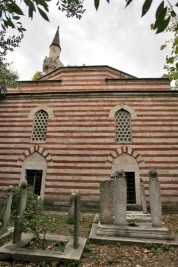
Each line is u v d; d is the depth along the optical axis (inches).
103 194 283.6
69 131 502.3
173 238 244.1
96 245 238.4
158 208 268.2
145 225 277.6
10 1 92.9
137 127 490.3
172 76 301.9
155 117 494.0
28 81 564.7
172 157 465.1
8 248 205.3
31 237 239.6
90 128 499.2
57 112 519.2
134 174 464.4
